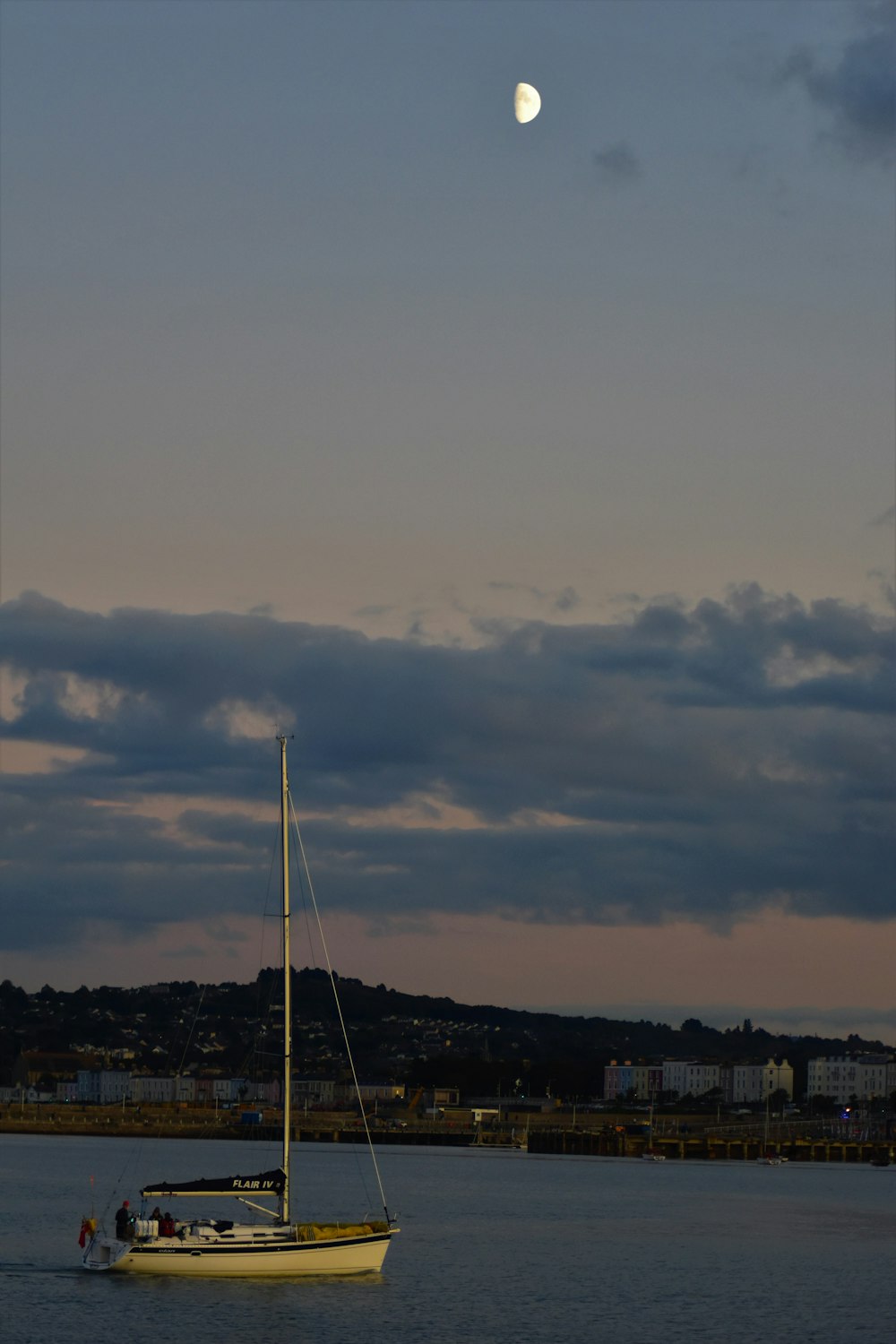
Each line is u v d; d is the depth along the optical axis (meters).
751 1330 107.88
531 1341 100.94
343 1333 100.38
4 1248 140.25
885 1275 140.50
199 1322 101.62
